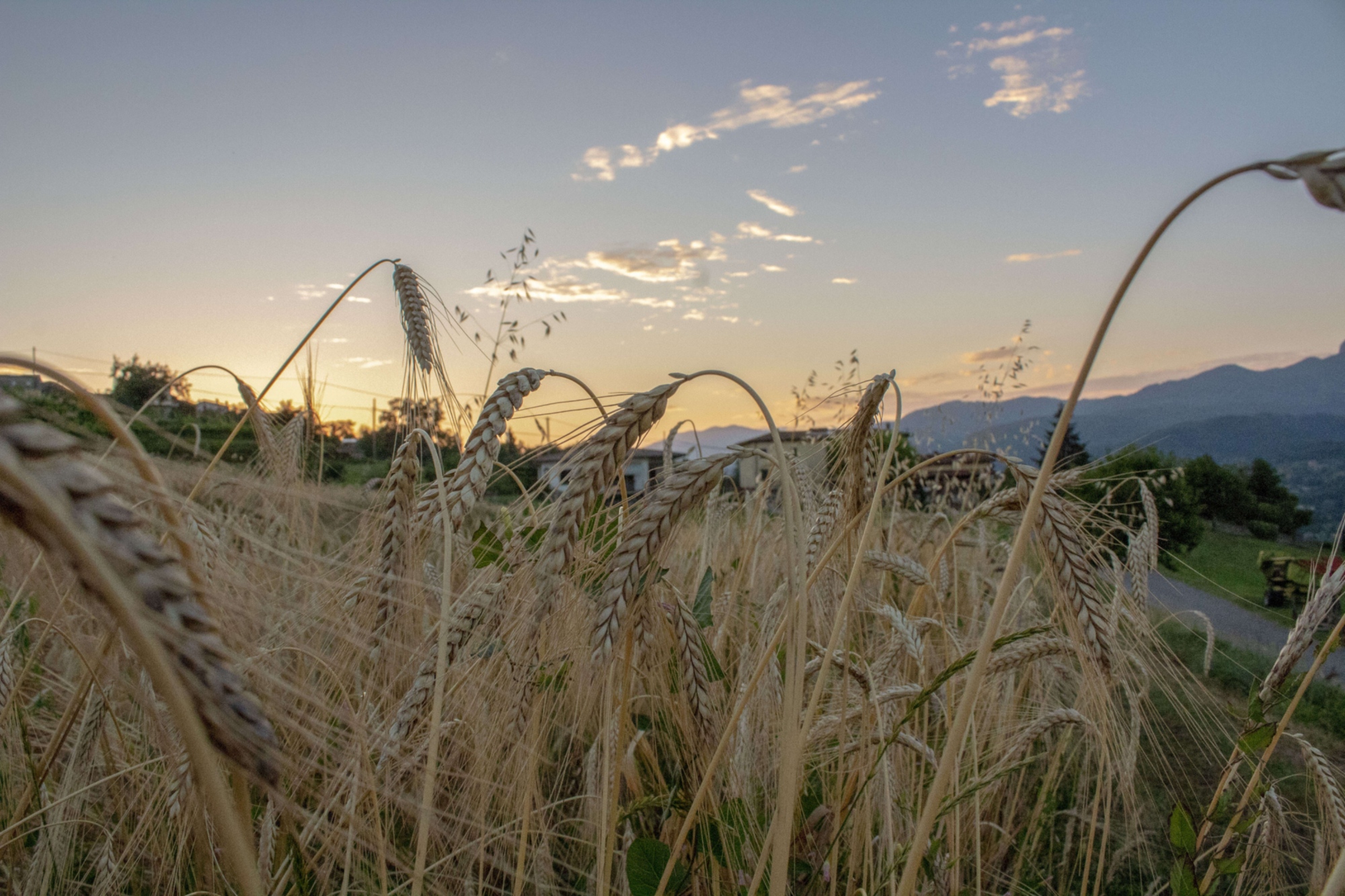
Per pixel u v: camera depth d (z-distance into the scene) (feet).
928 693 6.15
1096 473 10.05
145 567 2.06
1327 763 7.23
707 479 4.80
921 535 15.76
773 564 12.72
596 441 4.49
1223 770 7.90
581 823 8.93
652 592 5.46
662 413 4.55
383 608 6.00
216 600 3.30
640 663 6.63
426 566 7.52
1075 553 5.34
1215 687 10.93
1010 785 11.66
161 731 4.59
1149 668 8.16
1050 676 11.03
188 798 5.56
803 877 7.76
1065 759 13.14
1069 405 3.87
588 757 7.55
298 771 4.09
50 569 3.42
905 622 8.12
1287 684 7.22
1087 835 11.05
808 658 7.84
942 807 7.30
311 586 5.02
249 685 3.47
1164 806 10.81
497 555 7.36
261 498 8.37
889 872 6.56
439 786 6.41
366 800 5.56
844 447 7.09
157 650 1.96
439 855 6.75
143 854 6.84
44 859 6.70
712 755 6.25
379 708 6.55
